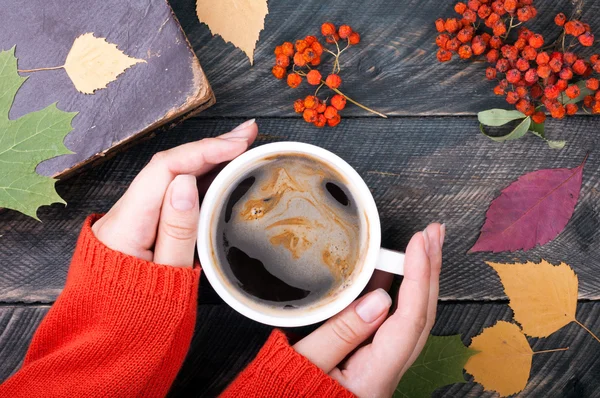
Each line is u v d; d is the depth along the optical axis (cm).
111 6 46
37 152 46
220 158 46
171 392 52
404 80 51
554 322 51
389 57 51
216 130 51
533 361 52
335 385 43
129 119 47
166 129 50
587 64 47
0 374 52
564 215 51
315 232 46
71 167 47
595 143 51
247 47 48
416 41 50
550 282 50
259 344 52
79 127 47
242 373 45
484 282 52
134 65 46
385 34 50
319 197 46
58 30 46
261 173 46
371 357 45
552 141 50
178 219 43
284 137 51
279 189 46
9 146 46
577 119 51
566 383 52
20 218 51
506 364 51
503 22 47
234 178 45
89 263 44
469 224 51
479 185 51
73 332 45
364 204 44
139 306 43
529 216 51
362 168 51
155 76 46
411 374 51
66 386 43
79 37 46
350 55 51
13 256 51
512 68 47
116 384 43
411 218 51
